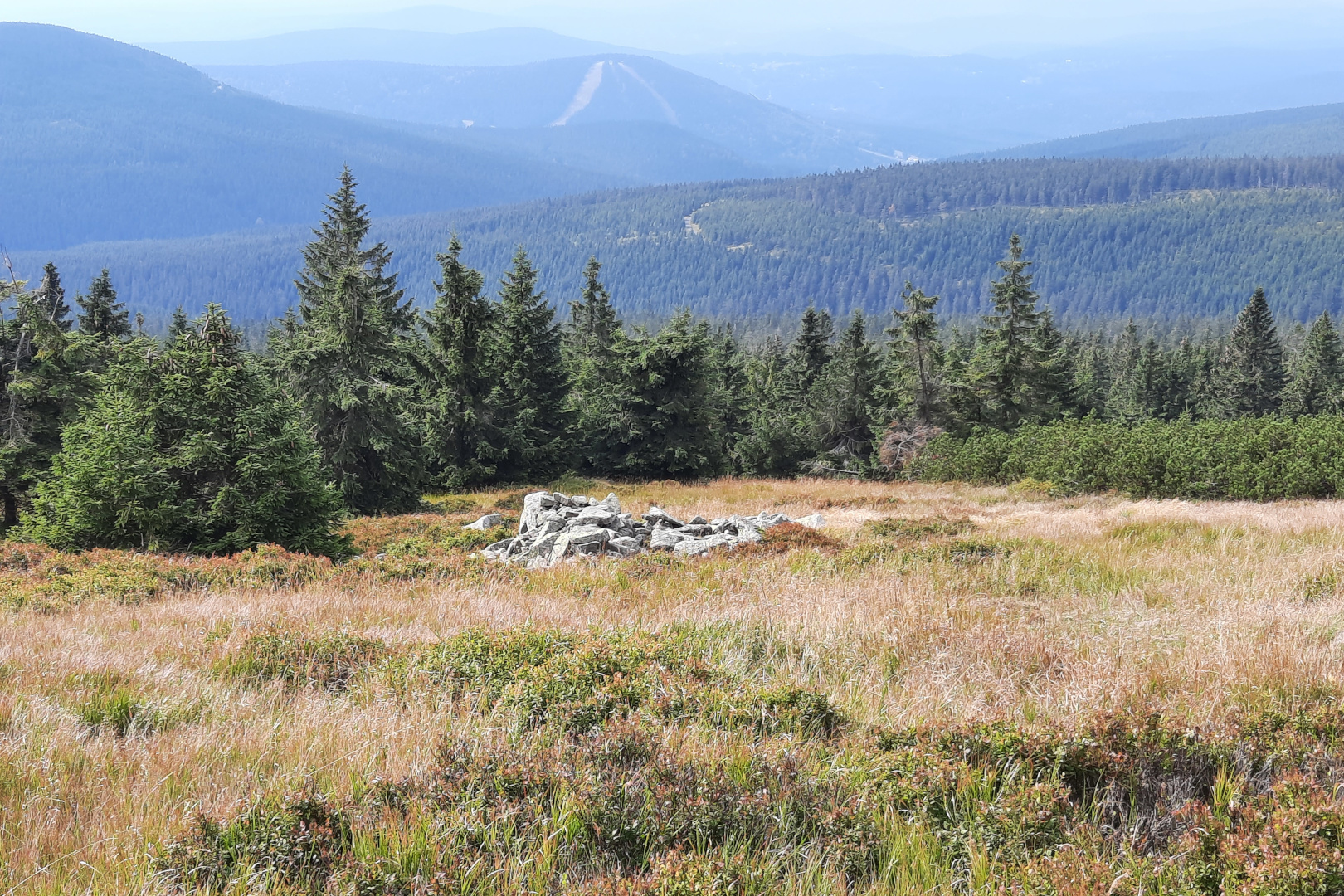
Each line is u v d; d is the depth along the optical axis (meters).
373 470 30.05
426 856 3.70
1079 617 8.63
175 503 16.05
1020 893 3.37
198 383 16.48
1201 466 23.91
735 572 12.58
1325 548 12.23
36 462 26.66
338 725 5.76
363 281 29.80
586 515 17.41
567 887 3.47
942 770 4.32
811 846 3.80
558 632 7.69
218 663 7.55
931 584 10.62
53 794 4.45
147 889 3.48
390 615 10.32
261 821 3.93
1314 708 5.14
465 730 5.36
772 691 5.86
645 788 4.18
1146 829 4.00
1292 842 3.45
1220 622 7.48
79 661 7.50
